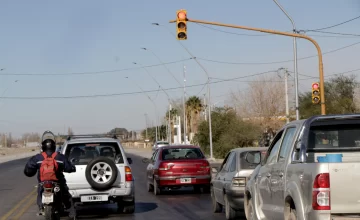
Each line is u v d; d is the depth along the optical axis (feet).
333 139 28.02
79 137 51.13
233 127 177.37
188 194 69.97
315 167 23.40
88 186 47.52
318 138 27.91
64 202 39.11
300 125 28.14
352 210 23.09
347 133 28.07
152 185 74.59
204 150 184.24
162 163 68.23
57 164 37.88
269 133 189.47
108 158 47.44
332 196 23.04
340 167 23.11
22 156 293.23
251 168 43.70
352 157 27.40
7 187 89.51
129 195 49.03
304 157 26.63
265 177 31.60
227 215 45.21
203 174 68.18
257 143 179.63
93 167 47.06
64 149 48.49
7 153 389.19
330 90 180.96
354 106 170.91
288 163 27.45
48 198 36.81
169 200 63.52
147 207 56.90
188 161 68.18
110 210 54.29
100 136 51.72
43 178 37.55
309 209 23.68
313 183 23.34
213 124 181.47
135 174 118.01
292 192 25.67
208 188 71.72
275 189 29.17
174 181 67.62
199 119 251.39
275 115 198.49
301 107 185.88
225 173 46.88
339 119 27.63
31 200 67.56
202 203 59.41
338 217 23.06
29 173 38.42
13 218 50.75
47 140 38.75
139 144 429.79
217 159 170.71
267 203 31.40
